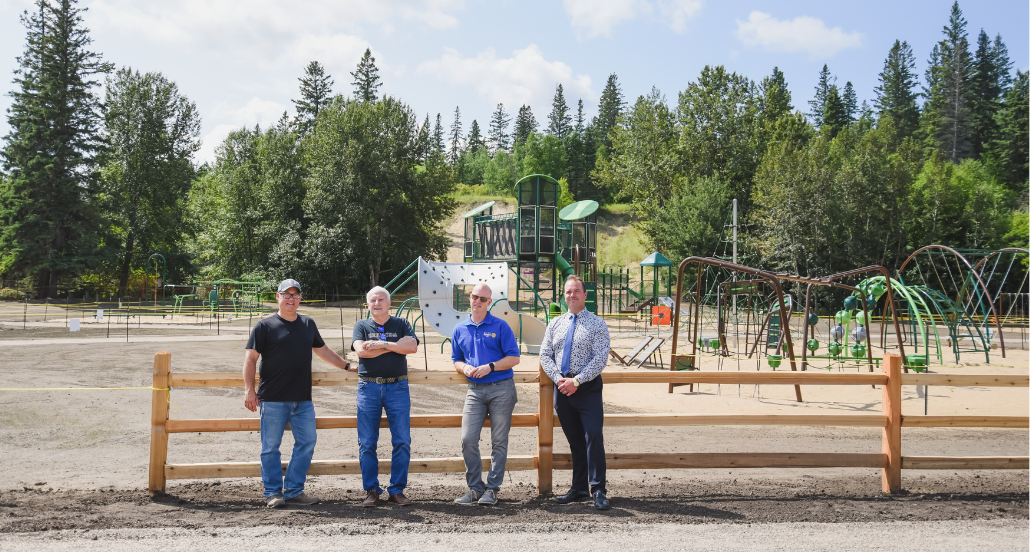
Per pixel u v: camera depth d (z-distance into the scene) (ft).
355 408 36.24
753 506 17.61
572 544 14.20
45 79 154.51
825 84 360.69
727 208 178.19
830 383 19.52
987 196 167.22
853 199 161.07
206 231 190.60
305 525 15.46
